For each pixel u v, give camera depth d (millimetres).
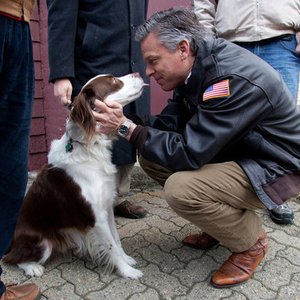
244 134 1932
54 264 2469
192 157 1930
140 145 2018
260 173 1967
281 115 1974
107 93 2203
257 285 2143
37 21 3730
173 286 2170
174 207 2072
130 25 2594
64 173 2275
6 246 1739
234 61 1883
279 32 2787
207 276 2252
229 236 2092
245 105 1826
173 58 1950
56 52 2396
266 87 1845
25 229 2387
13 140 1661
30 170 4047
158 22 1927
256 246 2162
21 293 1937
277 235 2711
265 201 1937
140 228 2900
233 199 2035
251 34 2830
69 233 2436
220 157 2117
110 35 2529
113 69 2604
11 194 1704
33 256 2373
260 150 2000
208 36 2002
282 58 2846
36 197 2387
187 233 2801
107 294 2125
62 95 2447
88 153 2219
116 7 2504
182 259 2449
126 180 3168
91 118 2045
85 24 2529
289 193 1982
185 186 1988
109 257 2342
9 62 1546
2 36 1473
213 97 1867
